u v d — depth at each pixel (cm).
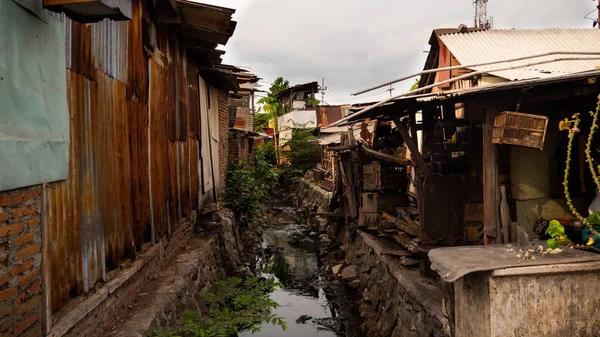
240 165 1725
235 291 618
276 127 3862
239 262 1052
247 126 2394
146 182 575
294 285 1054
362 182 1079
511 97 475
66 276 351
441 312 496
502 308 297
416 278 648
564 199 525
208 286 730
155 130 624
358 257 1030
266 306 561
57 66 329
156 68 636
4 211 269
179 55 809
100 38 420
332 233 1439
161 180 651
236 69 1158
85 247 385
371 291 852
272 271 1160
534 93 452
